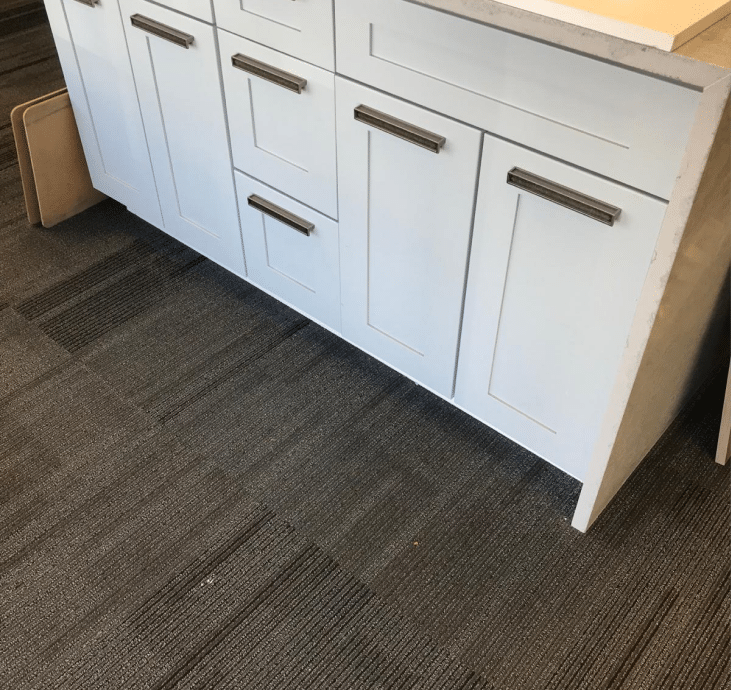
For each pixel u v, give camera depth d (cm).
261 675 120
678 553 135
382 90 121
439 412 161
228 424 158
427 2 104
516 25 97
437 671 120
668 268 99
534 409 136
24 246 204
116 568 134
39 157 197
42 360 173
